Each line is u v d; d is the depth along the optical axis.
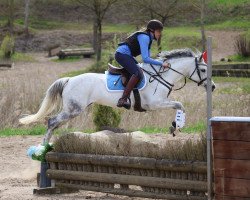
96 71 37.91
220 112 18.47
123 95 11.43
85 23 66.25
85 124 18.23
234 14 59.09
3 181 12.08
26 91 20.84
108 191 9.91
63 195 10.41
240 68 36.38
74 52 49.97
